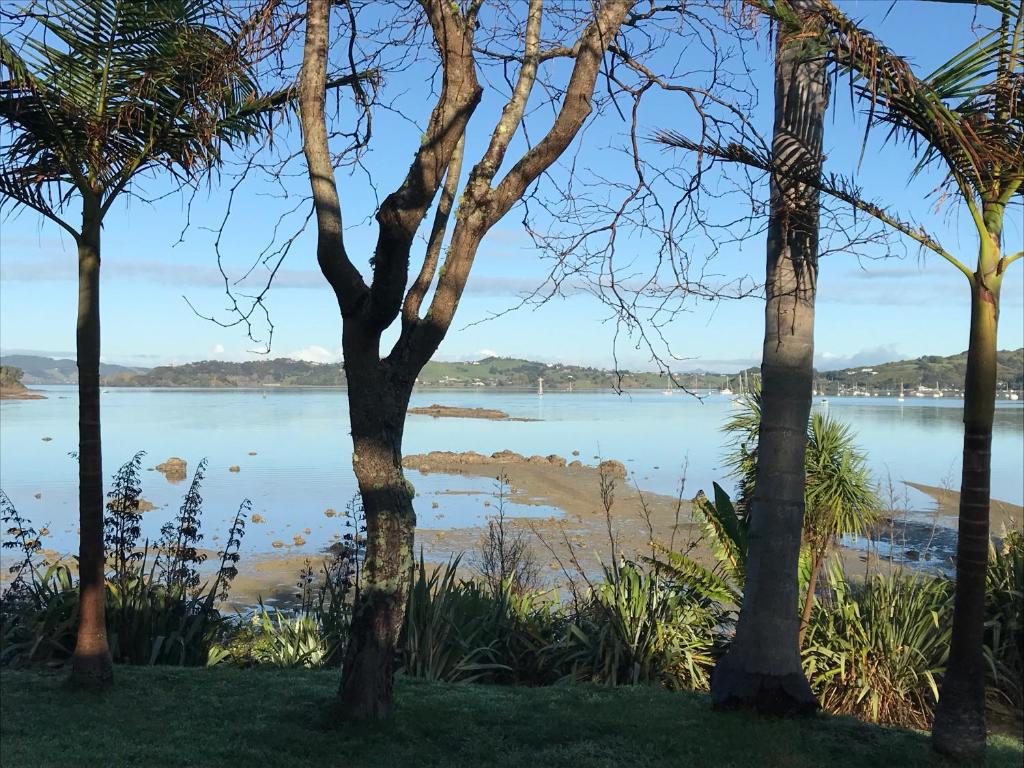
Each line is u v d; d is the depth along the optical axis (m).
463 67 5.05
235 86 6.45
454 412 116.06
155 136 6.34
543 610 8.30
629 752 5.07
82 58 5.95
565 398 199.38
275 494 31.09
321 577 16.09
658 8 6.08
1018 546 8.41
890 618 7.21
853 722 5.83
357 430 5.32
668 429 77.50
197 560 8.54
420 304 5.55
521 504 28.05
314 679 6.63
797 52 5.75
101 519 6.28
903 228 5.20
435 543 20.05
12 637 7.46
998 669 7.34
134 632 7.56
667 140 5.52
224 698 6.00
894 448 51.50
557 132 5.31
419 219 5.02
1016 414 96.81
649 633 7.35
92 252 6.19
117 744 5.01
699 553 16.28
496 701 6.07
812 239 5.95
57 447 51.25
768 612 5.87
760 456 6.03
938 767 4.99
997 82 4.95
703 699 6.27
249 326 5.62
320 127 5.25
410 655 7.24
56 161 6.25
